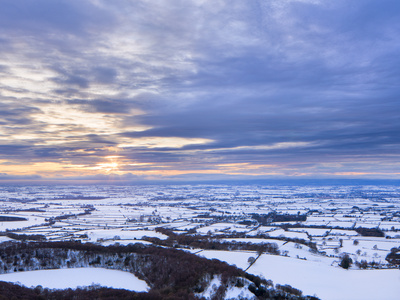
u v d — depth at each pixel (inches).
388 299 5733.3
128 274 6614.2
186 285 5703.7
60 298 5108.3
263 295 5570.9
